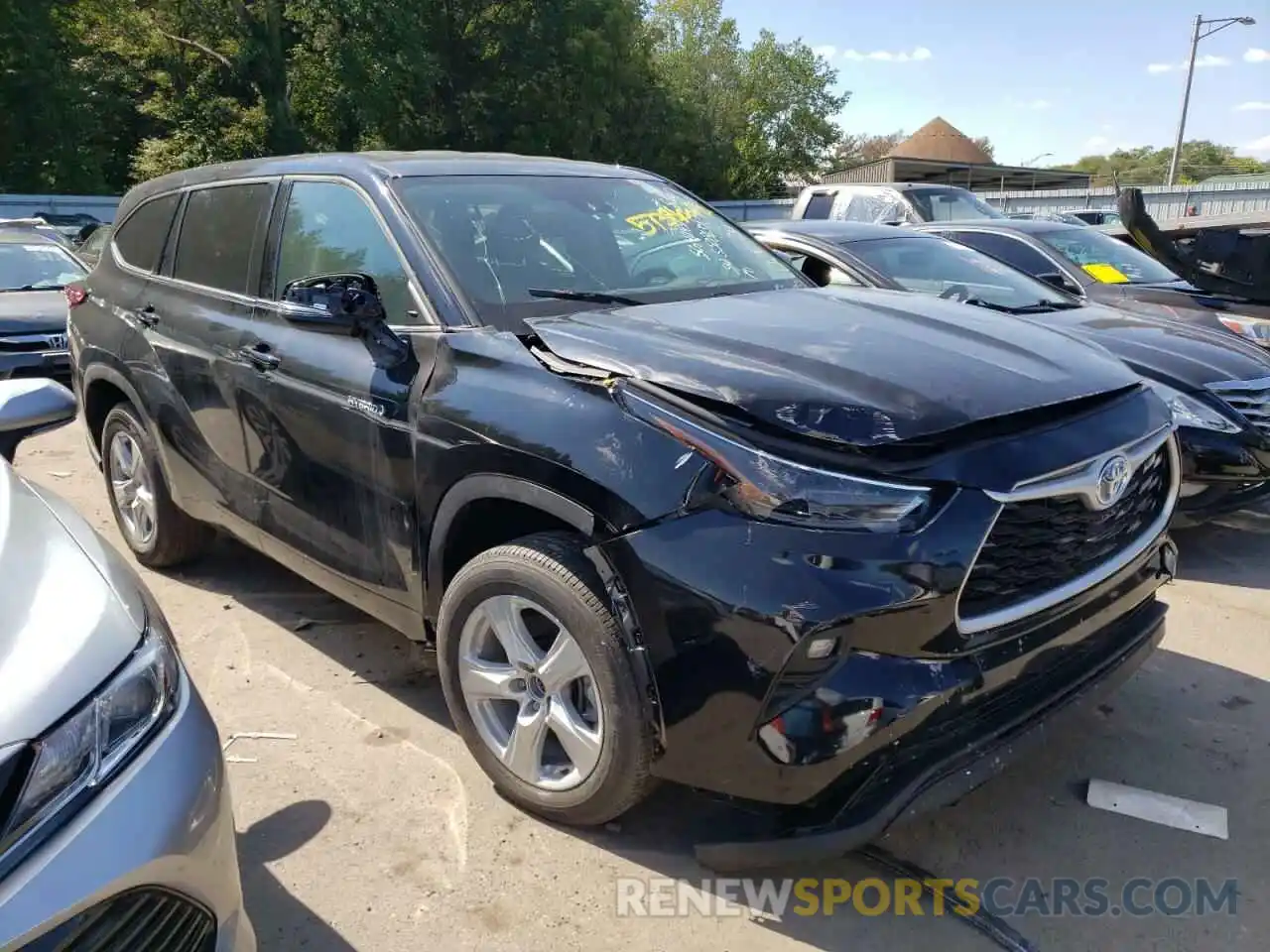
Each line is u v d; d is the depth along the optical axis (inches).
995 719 99.8
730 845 99.9
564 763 114.5
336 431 130.8
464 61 1481.3
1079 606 105.1
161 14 1290.6
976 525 92.4
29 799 64.1
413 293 127.0
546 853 111.7
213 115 1282.0
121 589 82.7
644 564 95.4
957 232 320.5
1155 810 119.3
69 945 63.2
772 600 89.0
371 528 129.3
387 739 134.4
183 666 83.0
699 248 153.9
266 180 157.4
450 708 122.0
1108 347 213.8
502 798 120.6
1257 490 202.5
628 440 98.8
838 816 93.5
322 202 145.2
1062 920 102.2
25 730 65.1
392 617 132.1
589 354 108.4
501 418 108.7
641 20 1625.2
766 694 90.5
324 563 140.2
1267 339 246.5
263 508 150.6
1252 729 137.9
